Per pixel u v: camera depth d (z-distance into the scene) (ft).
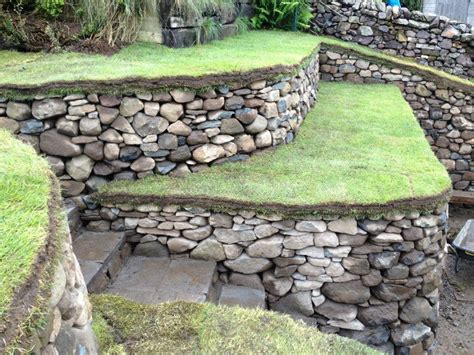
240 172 12.00
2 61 13.39
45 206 6.02
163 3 15.11
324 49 22.40
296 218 10.50
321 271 10.85
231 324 8.18
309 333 8.25
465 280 16.75
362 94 20.54
